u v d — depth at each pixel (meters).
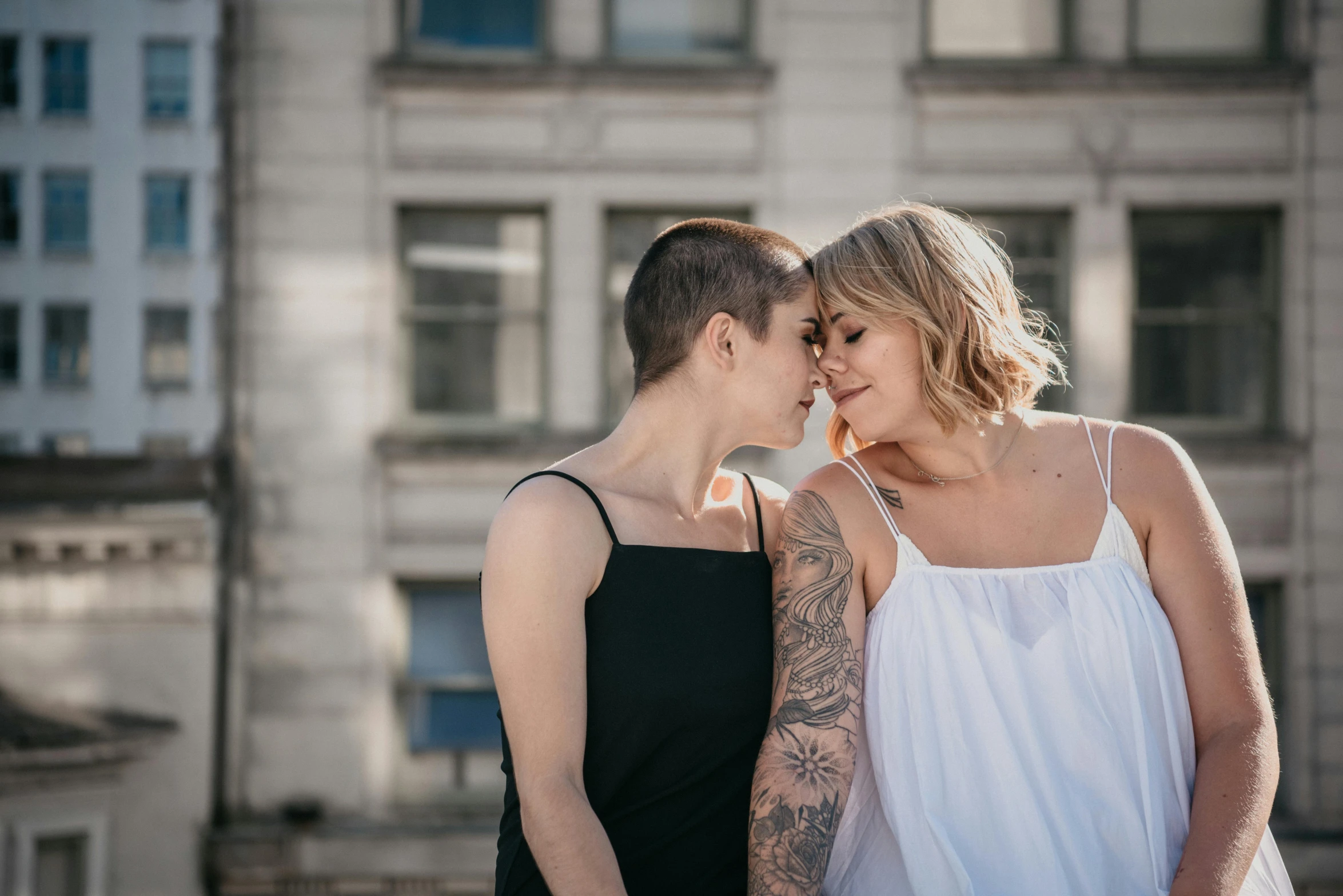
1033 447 1.75
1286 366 8.38
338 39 8.39
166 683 8.30
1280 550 8.29
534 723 1.44
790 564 1.69
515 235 8.59
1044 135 8.37
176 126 18.25
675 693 1.54
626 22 8.55
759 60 8.40
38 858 7.91
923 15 8.43
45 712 8.08
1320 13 8.29
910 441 1.73
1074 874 1.55
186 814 8.19
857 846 1.70
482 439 8.32
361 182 8.38
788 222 8.34
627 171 8.38
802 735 1.58
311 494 8.34
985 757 1.60
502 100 8.40
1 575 8.32
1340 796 8.18
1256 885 1.60
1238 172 8.34
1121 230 8.37
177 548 8.27
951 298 1.64
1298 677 8.23
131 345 18.39
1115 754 1.58
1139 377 8.55
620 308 8.51
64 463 8.34
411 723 8.45
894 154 8.34
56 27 18.02
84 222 18.22
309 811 8.12
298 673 8.30
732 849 1.59
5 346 18.39
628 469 1.65
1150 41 8.45
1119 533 1.68
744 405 1.65
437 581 8.47
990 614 1.64
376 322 8.40
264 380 8.36
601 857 1.38
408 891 8.12
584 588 1.50
